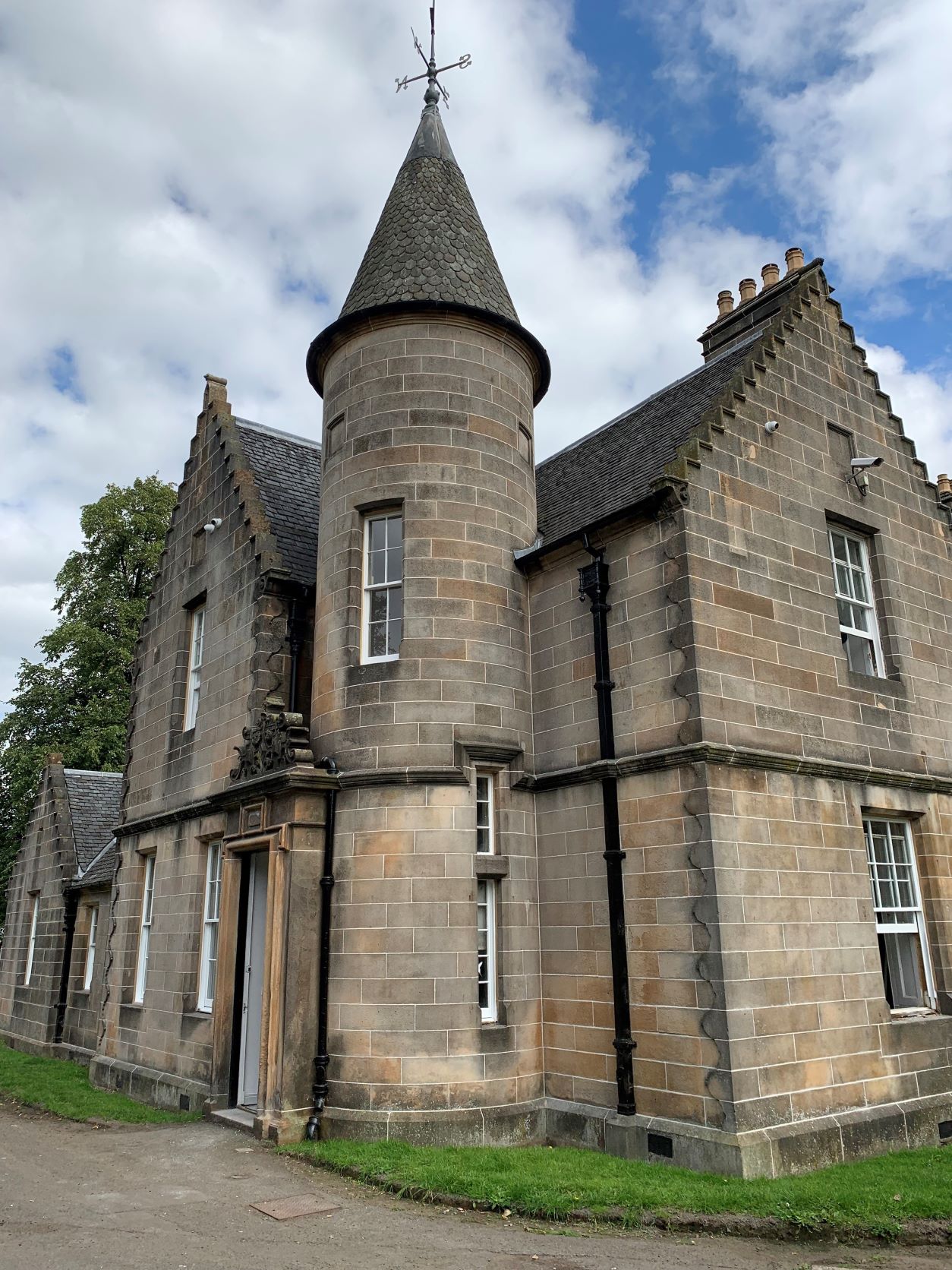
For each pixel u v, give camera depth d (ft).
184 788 51.26
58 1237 24.14
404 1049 34.60
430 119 51.55
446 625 39.27
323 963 36.29
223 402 57.11
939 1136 36.50
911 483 48.78
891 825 42.09
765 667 36.76
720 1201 26.11
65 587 110.01
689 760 33.24
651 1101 32.53
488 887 38.14
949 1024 39.32
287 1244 23.43
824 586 41.16
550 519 45.52
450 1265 21.95
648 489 37.19
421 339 42.83
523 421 44.93
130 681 104.37
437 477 41.09
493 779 39.09
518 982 37.17
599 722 37.14
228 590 49.90
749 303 53.36
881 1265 22.45
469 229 47.14
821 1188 27.48
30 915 78.69
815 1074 32.89
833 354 45.91
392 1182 28.40
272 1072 35.40
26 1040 72.43
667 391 51.47
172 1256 22.54
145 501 112.98
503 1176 28.43
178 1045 46.01
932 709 45.14
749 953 32.07
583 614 39.29
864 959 36.47
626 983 34.14
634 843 35.04
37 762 96.37
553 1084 36.63
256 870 42.80
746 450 39.27
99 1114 43.50
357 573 41.04
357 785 37.65
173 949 49.29
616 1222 25.34
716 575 36.04
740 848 33.14
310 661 45.78
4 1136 38.81
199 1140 35.73
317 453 61.36
